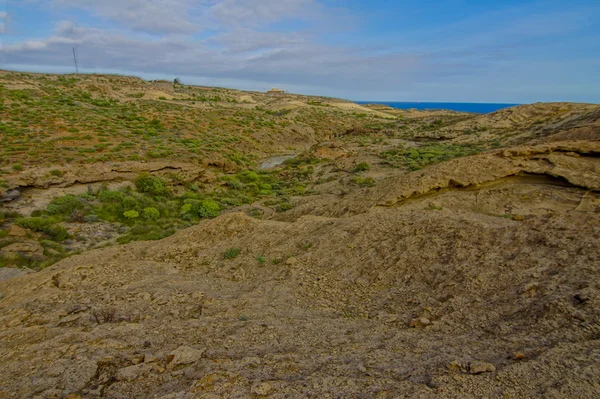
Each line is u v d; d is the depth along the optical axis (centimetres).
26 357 411
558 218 636
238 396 322
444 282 560
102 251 958
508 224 698
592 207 1220
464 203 1390
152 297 614
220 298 612
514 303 464
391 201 1444
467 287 530
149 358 403
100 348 428
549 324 405
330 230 856
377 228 798
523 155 1560
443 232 693
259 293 639
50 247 1428
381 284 614
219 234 980
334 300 594
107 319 531
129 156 2672
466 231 669
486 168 1527
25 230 1506
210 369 376
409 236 720
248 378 355
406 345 419
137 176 2372
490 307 473
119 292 639
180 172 2589
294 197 2561
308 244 813
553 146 1552
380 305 555
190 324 500
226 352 420
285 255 794
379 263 670
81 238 1577
